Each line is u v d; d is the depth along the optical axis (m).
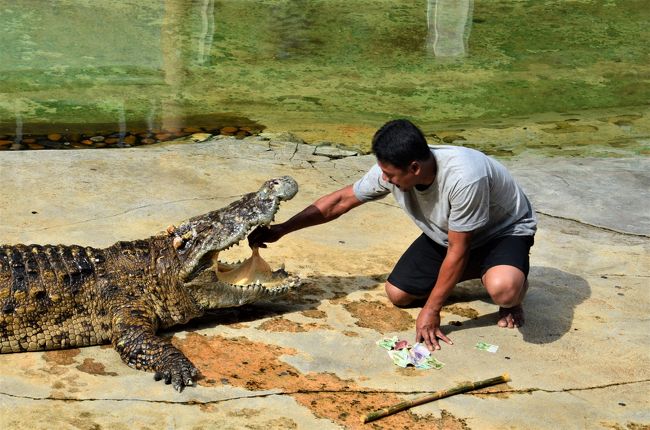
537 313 5.28
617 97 10.84
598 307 5.41
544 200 7.11
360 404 4.25
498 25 13.54
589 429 4.15
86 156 7.40
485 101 10.51
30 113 9.26
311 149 8.16
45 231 5.86
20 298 4.53
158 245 4.87
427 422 4.12
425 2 14.48
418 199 4.73
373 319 5.12
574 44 12.86
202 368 4.47
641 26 13.80
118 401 4.13
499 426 4.13
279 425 4.02
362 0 14.45
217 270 4.88
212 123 9.27
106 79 10.61
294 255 5.86
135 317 4.59
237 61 11.60
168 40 12.21
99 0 13.77
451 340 4.91
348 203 5.06
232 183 7.04
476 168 4.50
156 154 7.61
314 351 4.71
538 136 9.21
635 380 4.62
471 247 4.96
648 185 7.58
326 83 10.94
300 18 13.43
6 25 12.33
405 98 10.51
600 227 6.66
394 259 5.94
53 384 4.25
